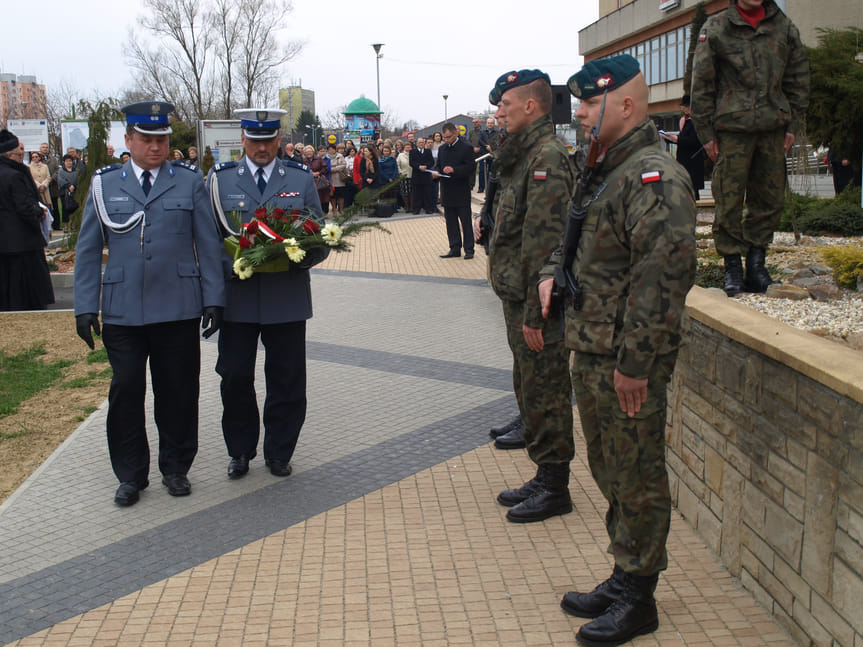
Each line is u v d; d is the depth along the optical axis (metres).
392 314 9.70
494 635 3.34
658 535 3.20
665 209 2.90
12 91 71.25
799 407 3.09
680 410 4.28
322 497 4.76
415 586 3.74
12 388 7.33
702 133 5.43
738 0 5.29
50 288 11.05
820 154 12.32
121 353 4.70
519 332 4.34
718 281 5.82
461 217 13.66
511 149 4.25
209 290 4.77
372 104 37.53
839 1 27.84
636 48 41.91
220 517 4.54
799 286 5.44
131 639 3.40
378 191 5.09
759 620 3.36
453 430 5.77
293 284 4.95
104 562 4.07
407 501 4.66
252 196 5.00
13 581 3.91
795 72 5.29
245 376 4.99
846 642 2.86
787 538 3.22
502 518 4.41
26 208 10.41
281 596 3.69
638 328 2.93
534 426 4.30
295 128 66.25
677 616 3.42
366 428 5.88
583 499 4.62
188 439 4.93
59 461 5.49
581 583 3.72
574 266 3.25
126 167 4.80
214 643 3.35
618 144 3.09
